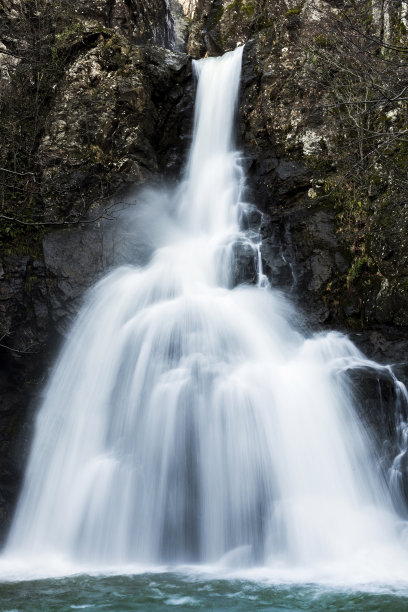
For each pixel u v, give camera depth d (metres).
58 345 11.56
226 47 19.47
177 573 8.13
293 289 11.98
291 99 14.37
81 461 9.99
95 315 11.45
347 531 8.80
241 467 9.01
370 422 9.88
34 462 10.48
